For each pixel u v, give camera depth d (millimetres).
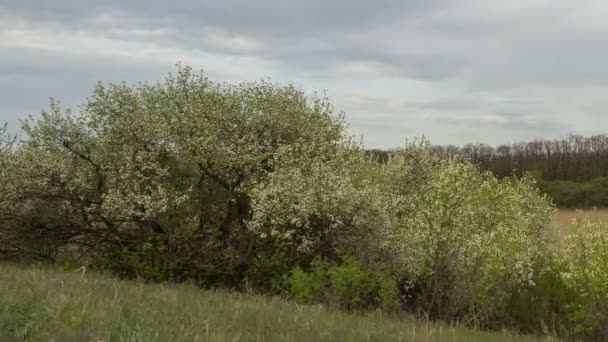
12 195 15570
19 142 15789
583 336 12234
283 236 14273
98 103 15758
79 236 16359
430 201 12734
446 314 12586
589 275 12070
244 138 15531
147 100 15992
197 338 5770
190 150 15188
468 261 12398
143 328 5953
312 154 15992
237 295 11258
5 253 16422
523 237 13078
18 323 5820
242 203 15727
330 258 14555
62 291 7156
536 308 12820
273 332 6684
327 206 14039
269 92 16641
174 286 12305
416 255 12805
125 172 15453
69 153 15906
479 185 14789
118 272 15398
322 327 7398
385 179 17359
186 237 15016
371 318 9883
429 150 18141
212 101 15625
